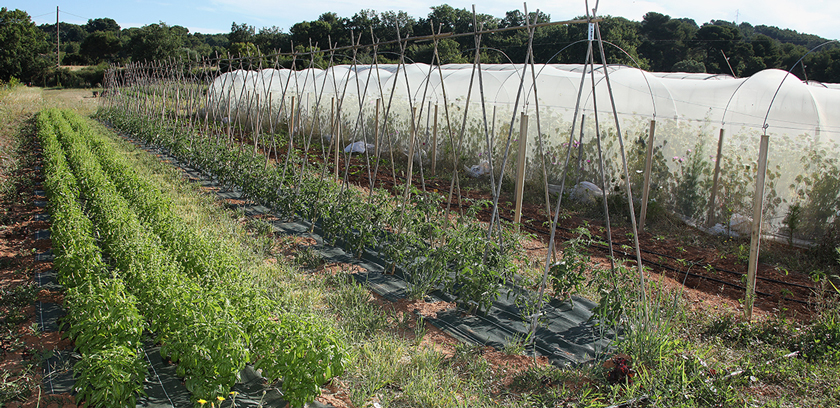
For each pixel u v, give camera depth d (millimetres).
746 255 8609
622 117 12078
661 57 41719
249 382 4496
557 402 4391
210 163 13023
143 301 4910
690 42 41406
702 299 6871
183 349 4090
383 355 4977
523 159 8703
